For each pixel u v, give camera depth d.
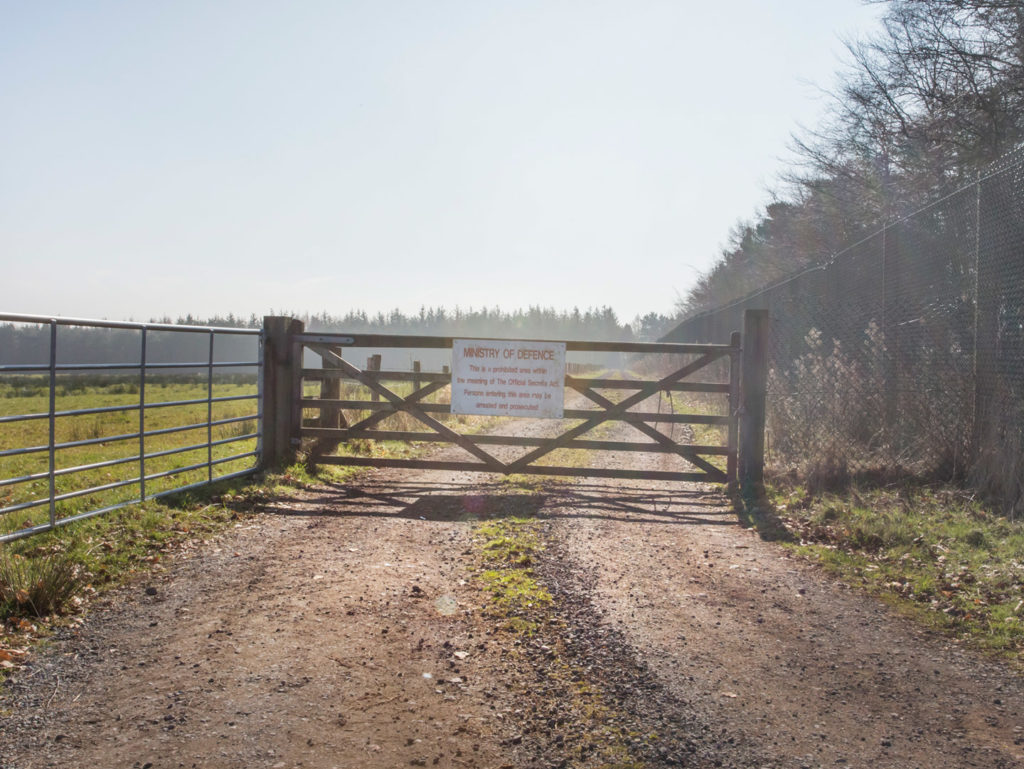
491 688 3.84
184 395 28.78
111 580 5.47
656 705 3.65
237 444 14.08
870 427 9.55
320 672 4.00
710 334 20.75
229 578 5.64
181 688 3.79
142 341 7.44
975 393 7.86
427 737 3.34
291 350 10.17
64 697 3.68
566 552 6.55
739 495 9.30
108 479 10.36
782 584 5.71
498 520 7.86
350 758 3.16
